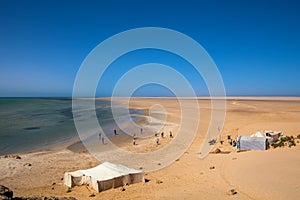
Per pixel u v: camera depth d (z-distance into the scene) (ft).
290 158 84.43
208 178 73.36
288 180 64.39
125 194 62.49
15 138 145.79
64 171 84.79
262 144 103.76
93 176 68.03
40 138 145.38
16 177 78.54
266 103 424.87
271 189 60.18
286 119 201.26
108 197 60.75
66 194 63.26
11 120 228.02
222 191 62.03
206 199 57.11
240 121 192.44
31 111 329.31
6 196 39.91
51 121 219.00
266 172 72.08
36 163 93.91
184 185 68.64
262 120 196.24
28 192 65.16
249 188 62.34
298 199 54.03
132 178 70.13
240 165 82.28
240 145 108.17
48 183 73.31
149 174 80.94
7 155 103.35
